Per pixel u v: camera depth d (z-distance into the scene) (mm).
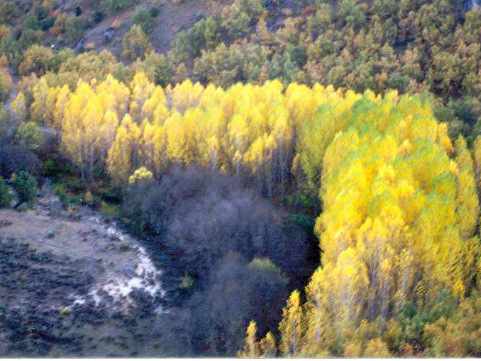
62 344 56219
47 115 104438
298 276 65750
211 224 71875
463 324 49781
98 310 62094
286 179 87062
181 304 64125
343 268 51625
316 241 70938
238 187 80312
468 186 64500
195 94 104875
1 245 71812
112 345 56594
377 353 47000
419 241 56344
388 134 70000
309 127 81438
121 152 90750
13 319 58781
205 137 87312
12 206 82500
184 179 82062
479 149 75125
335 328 50312
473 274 58500
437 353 47781
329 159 72438
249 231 69938
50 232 76938
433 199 57750
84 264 70688
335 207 59750
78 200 88438
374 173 65312
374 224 55156
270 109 88688
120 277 68938
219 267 64688
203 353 54469
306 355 48375
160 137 89125
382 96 107562
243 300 56875
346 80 109750
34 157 91438
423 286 55312
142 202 82438
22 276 66188
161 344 56625
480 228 62844
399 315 51594
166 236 77875
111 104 100875
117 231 80750
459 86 108750
